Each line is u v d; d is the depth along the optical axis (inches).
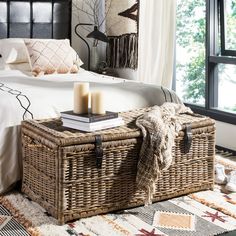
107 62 195.0
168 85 174.6
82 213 96.5
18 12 182.4
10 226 92.2
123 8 184.7
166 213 101.0
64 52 165.5
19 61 164.7
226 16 165.2
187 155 110.4
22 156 109.1
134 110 122.6
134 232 90.8
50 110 114.3
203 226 94.4
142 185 101.2
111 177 99.2
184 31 188.1
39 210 100.7
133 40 181.3
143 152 101.5
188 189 112.3
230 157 149.6
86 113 102.7
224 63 160.4
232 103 167.3
